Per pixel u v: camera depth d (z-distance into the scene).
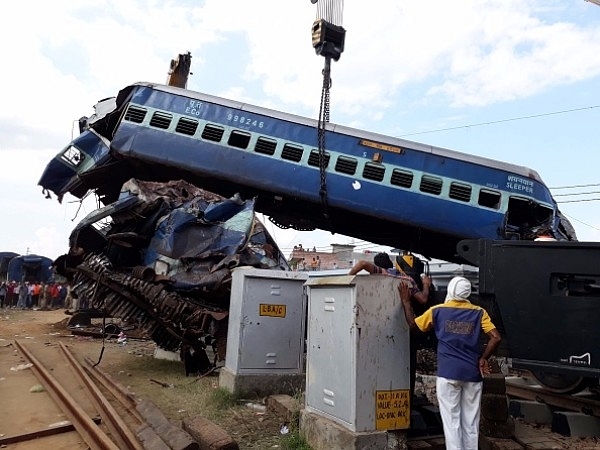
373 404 4.20
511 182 11.74
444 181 11.81
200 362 8.95
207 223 10.09
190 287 9.22
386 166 12.02
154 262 9.63
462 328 4.03
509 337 4.52
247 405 6.27
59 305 32.59
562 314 4.34
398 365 4.36
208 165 12.44
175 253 9.65
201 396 6.78
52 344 13.15
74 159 13.58
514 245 4.61
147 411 5.57
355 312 4.24
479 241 4.79
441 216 11.70
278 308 6.98
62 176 13.76
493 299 4.77
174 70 18.06
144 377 8.61
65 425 5.46
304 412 4.84
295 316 7.07
